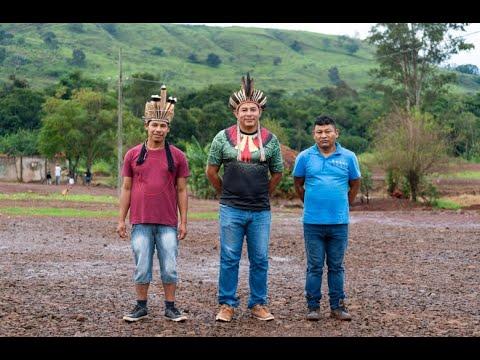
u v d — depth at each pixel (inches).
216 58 7101.4
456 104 3206.2
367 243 577.9
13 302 306.5
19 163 2342.5
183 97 3341.5
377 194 1482.5
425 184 1294.3
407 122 1286.9
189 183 1409.9
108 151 2234.3
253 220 281.3
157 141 277.9
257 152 281.0
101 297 321.1
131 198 279.1
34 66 5890.8
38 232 630.5
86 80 3644.2
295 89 6200.8
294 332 261.7
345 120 3228.3
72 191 1561.3
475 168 2249.0
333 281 284.4
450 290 350.3
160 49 7381.9
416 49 2721.5
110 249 510.3
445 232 686.5
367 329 266.1
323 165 284.4
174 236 277.0
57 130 2213.3
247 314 291.1
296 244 563.5
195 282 369.1
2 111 3324.3
